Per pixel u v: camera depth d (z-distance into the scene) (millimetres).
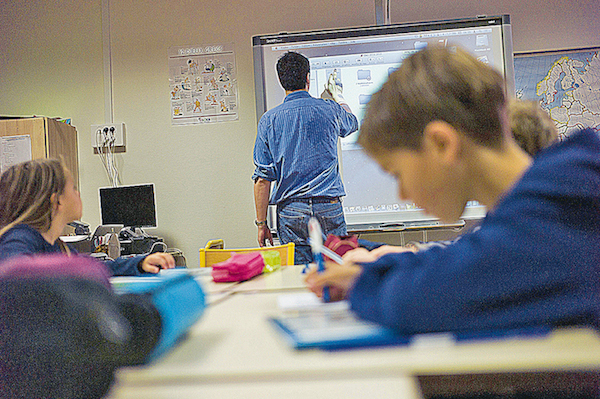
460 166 612
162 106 3730
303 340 497
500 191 610
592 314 483
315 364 439
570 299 483
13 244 1179
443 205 643
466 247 531
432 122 605
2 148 3387
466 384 465
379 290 571
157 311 448
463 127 603
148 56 3742
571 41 3506
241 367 443
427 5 3564
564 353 418
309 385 395
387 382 391
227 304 854
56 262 426
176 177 3707
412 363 422
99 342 393
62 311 387
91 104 3777
